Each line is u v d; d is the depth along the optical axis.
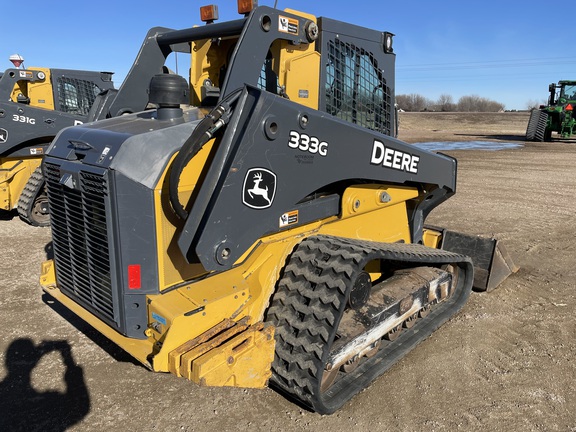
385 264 4.01
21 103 7.48
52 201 3.01
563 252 5.83
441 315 3.99
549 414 2.89
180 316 2.39
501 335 3.82
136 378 3.26
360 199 3.42
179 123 2.65
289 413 2.90
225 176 2.40
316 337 2.68
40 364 3.41
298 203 2.96
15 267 5.28
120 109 3.50
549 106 20.42
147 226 2.45
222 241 2.46
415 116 39.44
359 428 2.77
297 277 2.89
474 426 2.79
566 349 3.61
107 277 2.62
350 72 3.54
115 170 2.35
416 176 3.68
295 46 3.08
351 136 3.00
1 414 2.89
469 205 8.34
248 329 2.60
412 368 3.36
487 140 20.91
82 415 2.88
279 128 2.56
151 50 3.57
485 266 4.59
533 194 9.29
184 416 2.87
